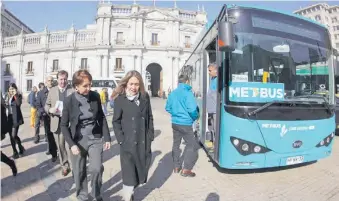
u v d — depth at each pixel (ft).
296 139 16.66
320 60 18.40
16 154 21.95
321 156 17.99
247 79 16.03
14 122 22.25
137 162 12.63
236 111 15.69
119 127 12.71
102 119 13.26
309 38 18.25
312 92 17.63
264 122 15.81
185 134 18.10
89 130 12.63
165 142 30.22
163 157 23.50
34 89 39.29
